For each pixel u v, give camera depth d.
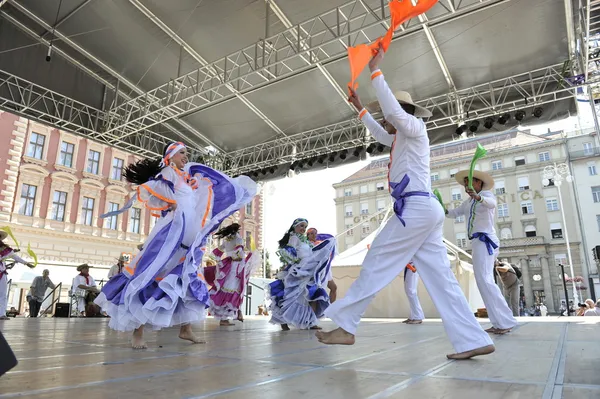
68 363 2.13
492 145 39.62
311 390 1.47
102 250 21.33
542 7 6.66
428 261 2.16
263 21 7.51
